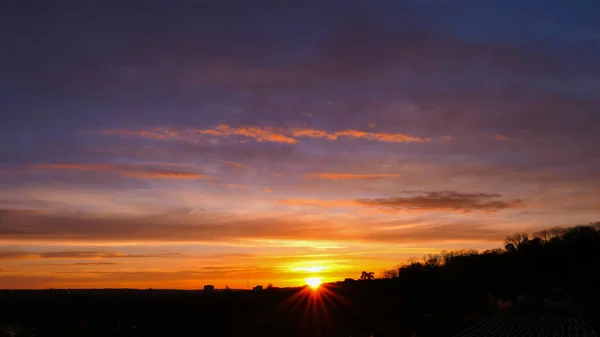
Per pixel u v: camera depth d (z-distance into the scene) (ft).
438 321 197.57
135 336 192.75
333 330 211.20
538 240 329.31
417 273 292.20
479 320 185.88
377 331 204.03
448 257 333.01
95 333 189.88
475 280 283.38
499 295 247.09
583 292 225.56
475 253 334.65
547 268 283.79
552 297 221.46
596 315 179.63
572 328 155.74
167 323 219.41
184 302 263.90
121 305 246.68
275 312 242.58
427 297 255.09
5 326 184.34
